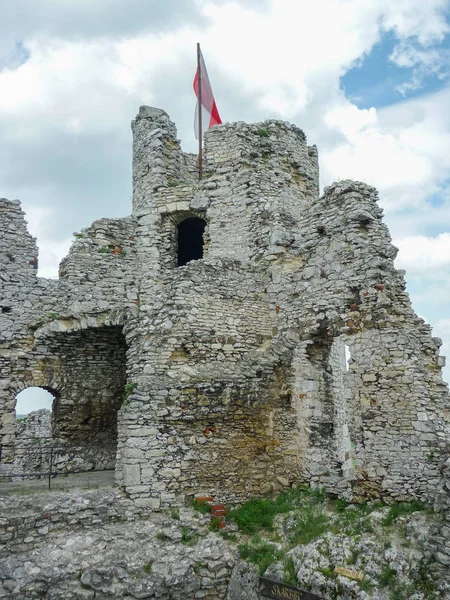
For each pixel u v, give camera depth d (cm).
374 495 1221
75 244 1797
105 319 1672
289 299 1548
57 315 1694
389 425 1235
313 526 1189
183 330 1456
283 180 1872
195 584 1138
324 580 1032
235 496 1373
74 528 1209
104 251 1833
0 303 1638
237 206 1814
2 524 1145
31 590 1070
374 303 1324
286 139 1958
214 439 1384
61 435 1683
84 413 1714
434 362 1265
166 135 1998
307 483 1382
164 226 1919
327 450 1440
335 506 1268
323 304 1448
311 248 1521
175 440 1342
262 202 1764
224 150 1898
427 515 1092
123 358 1792
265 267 1641
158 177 1936
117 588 1096
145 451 1309
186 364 1441
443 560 962
